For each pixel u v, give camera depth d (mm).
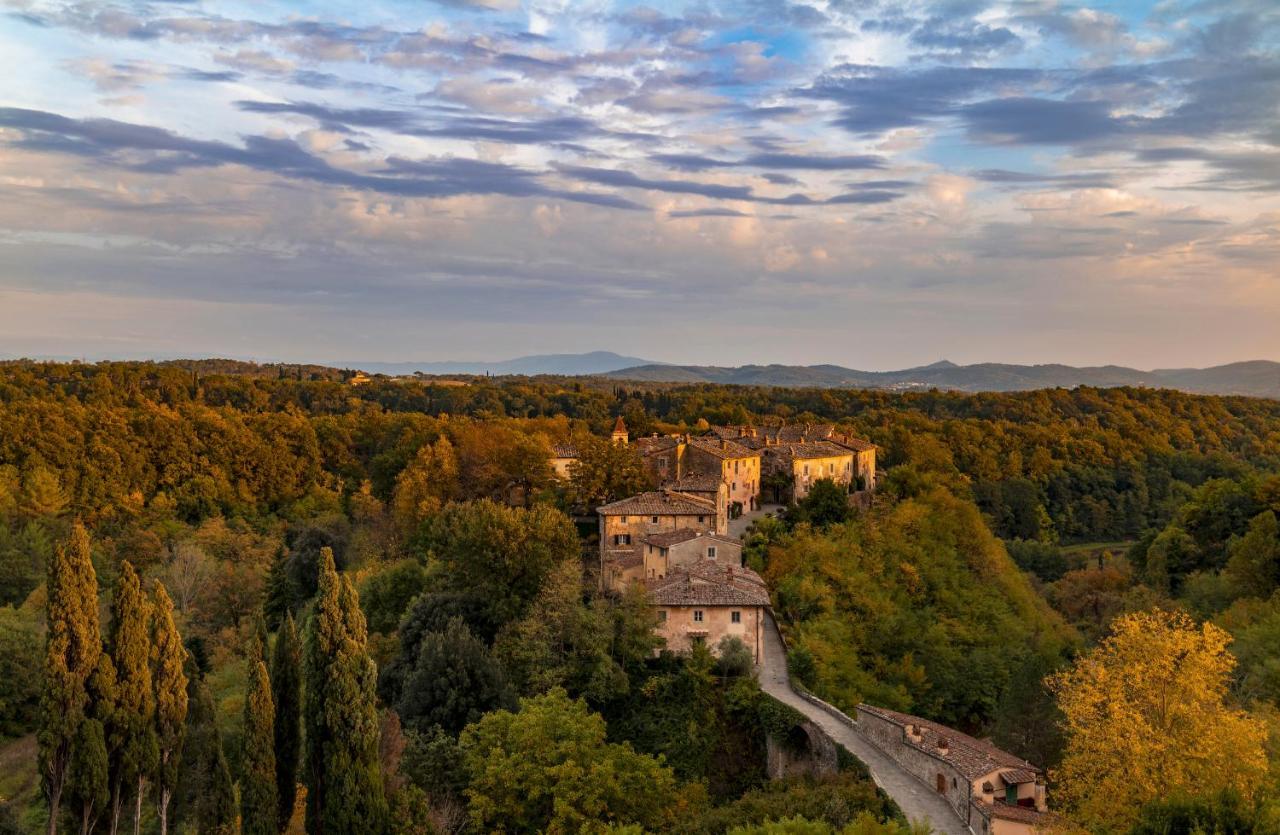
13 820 65562
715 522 109875
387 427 189500
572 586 86750
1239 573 118938
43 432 150750
